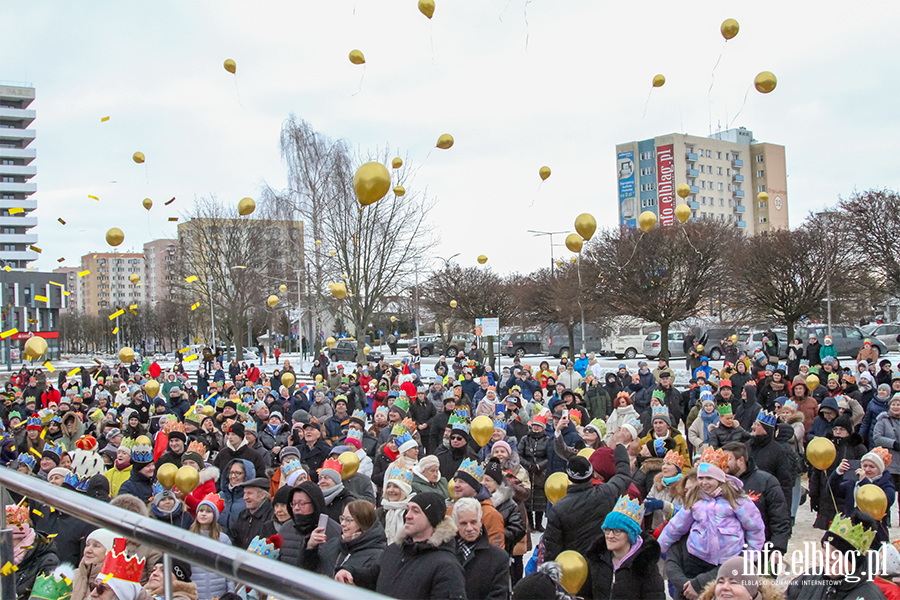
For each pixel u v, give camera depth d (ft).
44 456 26.35
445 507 13.15
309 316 176.35
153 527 9.00
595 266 129.70
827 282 114.62
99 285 459.73
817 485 29.32
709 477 15.99
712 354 123.13
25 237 351.05
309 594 7.13
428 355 175.52
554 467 29.37
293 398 48.60
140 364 124.06
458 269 166.40
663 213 291.17
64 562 15.72
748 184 313.73
